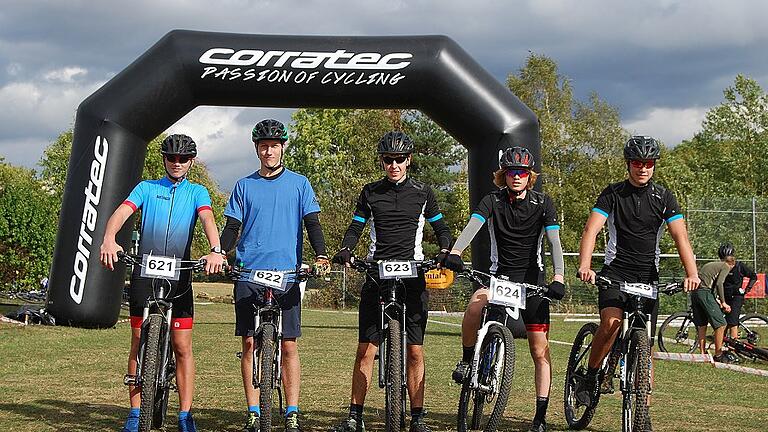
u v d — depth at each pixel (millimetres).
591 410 6781
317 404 7996
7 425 6582
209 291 42781
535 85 49656
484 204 6422
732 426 7066
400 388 6117
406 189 6473
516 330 15805
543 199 6426
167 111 14680
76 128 14891
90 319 14914
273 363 6035
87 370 10094
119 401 7859
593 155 48844
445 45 14805
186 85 14539
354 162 51594
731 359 13547
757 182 46781
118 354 11828
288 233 6301
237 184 6391
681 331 16172
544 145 48344
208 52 14453
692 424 7137
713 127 48469
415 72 14547
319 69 14391
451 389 9164
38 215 23578
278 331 6109
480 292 6648
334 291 33875
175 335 6188
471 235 6316
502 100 14781
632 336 6180
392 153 6387
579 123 48656
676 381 10406
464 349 6621
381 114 51812
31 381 9102
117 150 14570
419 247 6504
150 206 6145
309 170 51781
